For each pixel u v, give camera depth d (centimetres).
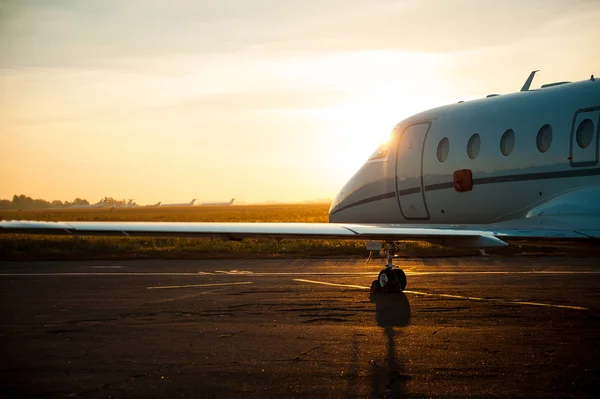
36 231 980
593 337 980
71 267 2197
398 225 1226
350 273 1930
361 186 1612
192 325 1110
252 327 1086
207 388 735
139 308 1299
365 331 1041
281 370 807
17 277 1898
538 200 1145
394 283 1486
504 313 1198
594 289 1520
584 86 1110
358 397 696
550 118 1128
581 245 1077
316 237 1090
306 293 1495
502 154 1211
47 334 1045
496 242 1038
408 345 934
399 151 1495
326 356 875
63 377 786
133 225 1045
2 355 900
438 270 1984
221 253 2762
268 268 2105
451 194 1340
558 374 772
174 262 2367
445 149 1357
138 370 815
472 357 859
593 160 1054
